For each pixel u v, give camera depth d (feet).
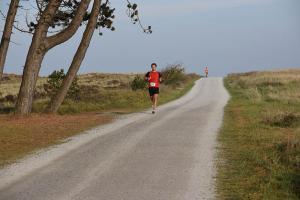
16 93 170.91
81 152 41.32
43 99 110.22
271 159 36.58
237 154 39.27
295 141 40.96
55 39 73.20
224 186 29.09
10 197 27.07
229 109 82.69
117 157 38.81
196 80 239.50
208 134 51.16
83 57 79.00
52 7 72.54
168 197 26.78
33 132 52.80
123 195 27.25
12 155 40.01
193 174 32.42
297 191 27.89
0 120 63.00
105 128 57.26
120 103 97.86
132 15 84.79
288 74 239.09
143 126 58.85
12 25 73.31
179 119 66.59
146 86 143.02
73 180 31.04
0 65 73.15
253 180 30.37
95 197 26.84
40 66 73.46
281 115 61.21
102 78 290.97
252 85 174.50
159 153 40.37
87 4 74.54
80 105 89.35
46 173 33.19
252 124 58.90
